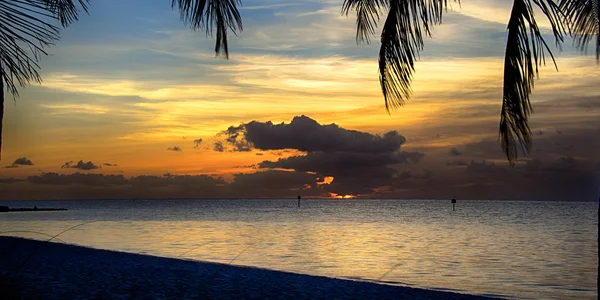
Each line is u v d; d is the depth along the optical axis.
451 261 22.17
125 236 33.94
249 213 95.69
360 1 7.95
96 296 8.85
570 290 15.11
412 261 21.92
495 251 26.83
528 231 44.28
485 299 10.45
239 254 22.91
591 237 37.47
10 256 14.58
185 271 12.62
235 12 6.80
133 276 11.41
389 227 50.28
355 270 18.80
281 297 9.70
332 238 35.12
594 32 5.82
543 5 5.86
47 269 12.04
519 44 5.89
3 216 74.81
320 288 10.85
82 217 71.00
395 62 6.92
